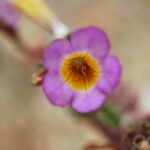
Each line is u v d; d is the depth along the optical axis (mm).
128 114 126
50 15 116
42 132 165
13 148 165
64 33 112
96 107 99
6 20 126
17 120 167
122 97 130
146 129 108
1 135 166
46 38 160
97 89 99
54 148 163
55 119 164
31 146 164
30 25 162
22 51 132
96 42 97
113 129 120
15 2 119
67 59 98
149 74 162
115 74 98
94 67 99
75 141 161
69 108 115
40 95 167
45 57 97
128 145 109
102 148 125
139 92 140
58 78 98
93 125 119
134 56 167
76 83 99
